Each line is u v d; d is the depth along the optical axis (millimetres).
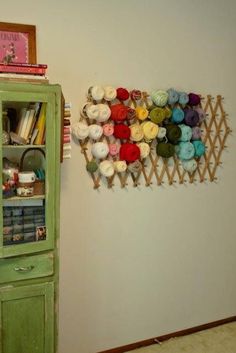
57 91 1730
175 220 2611
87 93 2211
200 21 2520
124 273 2484
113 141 2303
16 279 1772
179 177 2572
